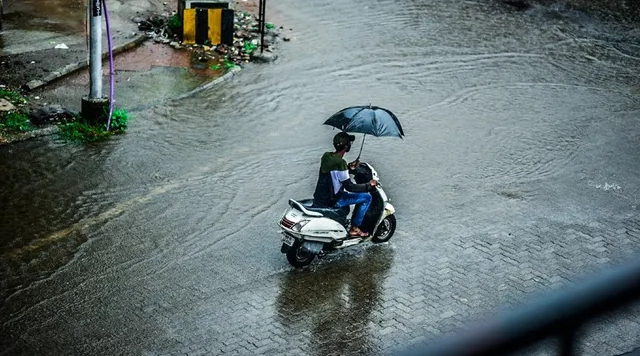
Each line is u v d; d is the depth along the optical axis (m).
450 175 16.16
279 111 18.94
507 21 27.59
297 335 10.52
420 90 21.00
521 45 25.27
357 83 21.14
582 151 17.81
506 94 21.14
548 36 26.39
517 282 12.20
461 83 21.70
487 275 12.37
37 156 15.52
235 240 12.98
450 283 12.09
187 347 10.11
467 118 19.34
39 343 10.06
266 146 16.92
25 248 12.34
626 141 18.56
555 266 12.77
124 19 23.95
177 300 11.19
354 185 12.12
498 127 18.91
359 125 12.27
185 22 22.39
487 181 15.97
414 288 11.89
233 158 16.17
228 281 11.77
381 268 12.41
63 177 14.77
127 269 11.92
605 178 16.47
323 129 18.03
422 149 17.39
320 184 12.29
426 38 25.22
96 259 12.15
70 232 12.90
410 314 11.18
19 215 13.32
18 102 17.78
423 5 28.67
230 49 22.55
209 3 22.45
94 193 14.27
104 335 10.29
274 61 22.20
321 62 22.45
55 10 24.19
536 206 14.95
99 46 16.61
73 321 10.57
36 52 20.66
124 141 16.53
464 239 13.49
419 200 14.92
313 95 20.05
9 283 11.38
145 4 25.58
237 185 14.97
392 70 22.28
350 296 11.56
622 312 11.03
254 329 10.60
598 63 24.23
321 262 12.47
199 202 14.19
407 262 12.63
